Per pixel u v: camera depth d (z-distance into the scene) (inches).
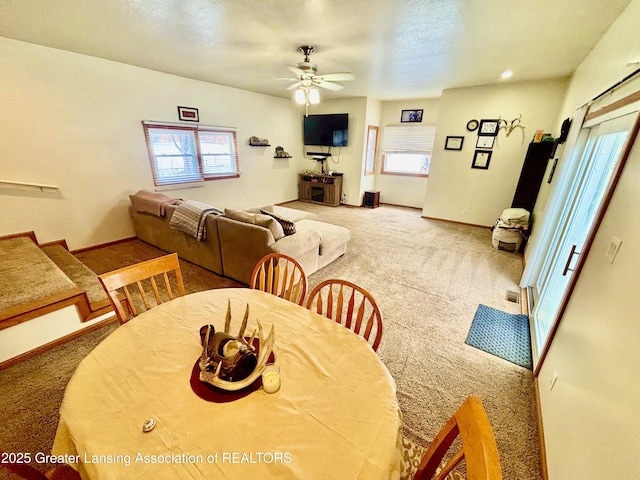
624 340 37.8
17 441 56.8
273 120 250.5
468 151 207.0
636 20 70.1
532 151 166.6
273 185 267.1
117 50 128.1
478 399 29.4
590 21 88.7
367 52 124.9
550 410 58.6
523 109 182.7
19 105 123.4
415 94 227.8
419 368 79.0
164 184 182.1
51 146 134.6
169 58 139.6
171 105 175.9
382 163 283.1
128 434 32.2
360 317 54.1
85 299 88.1
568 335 59.9
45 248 135.9
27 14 91.4
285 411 35.3
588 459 38.9
